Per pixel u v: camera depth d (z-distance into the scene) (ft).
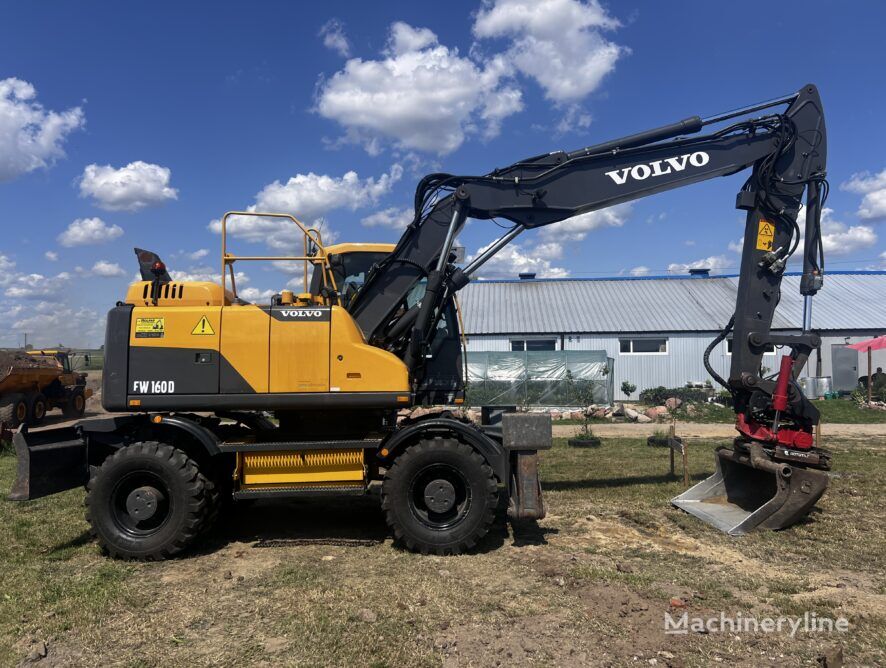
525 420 19.03
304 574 16.94
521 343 82.79
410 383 20.77
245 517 23.50
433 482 18.85
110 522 18.63
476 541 18.66
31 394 57.47
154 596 15.61
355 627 13.62
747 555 18.35
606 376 67.51
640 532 20.99
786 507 20.54
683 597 15.07
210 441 19.19
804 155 23.16
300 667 11.98
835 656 11.78
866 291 90.33
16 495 18.66
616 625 13.58
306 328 19.40
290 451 19.39
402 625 13.67
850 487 26.89
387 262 22.04
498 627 13.55
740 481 24.39
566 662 12.06
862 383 77.56
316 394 19.19
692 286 95.50
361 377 19.29
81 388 72.43
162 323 19.43
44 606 14.99
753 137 23.40
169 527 18.52
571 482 29.07
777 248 23.36
